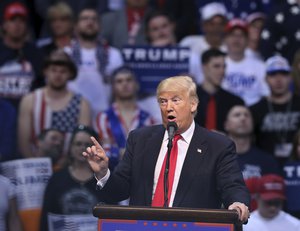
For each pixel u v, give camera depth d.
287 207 18.30
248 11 26.42
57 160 18.78
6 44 21.92
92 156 10.55
